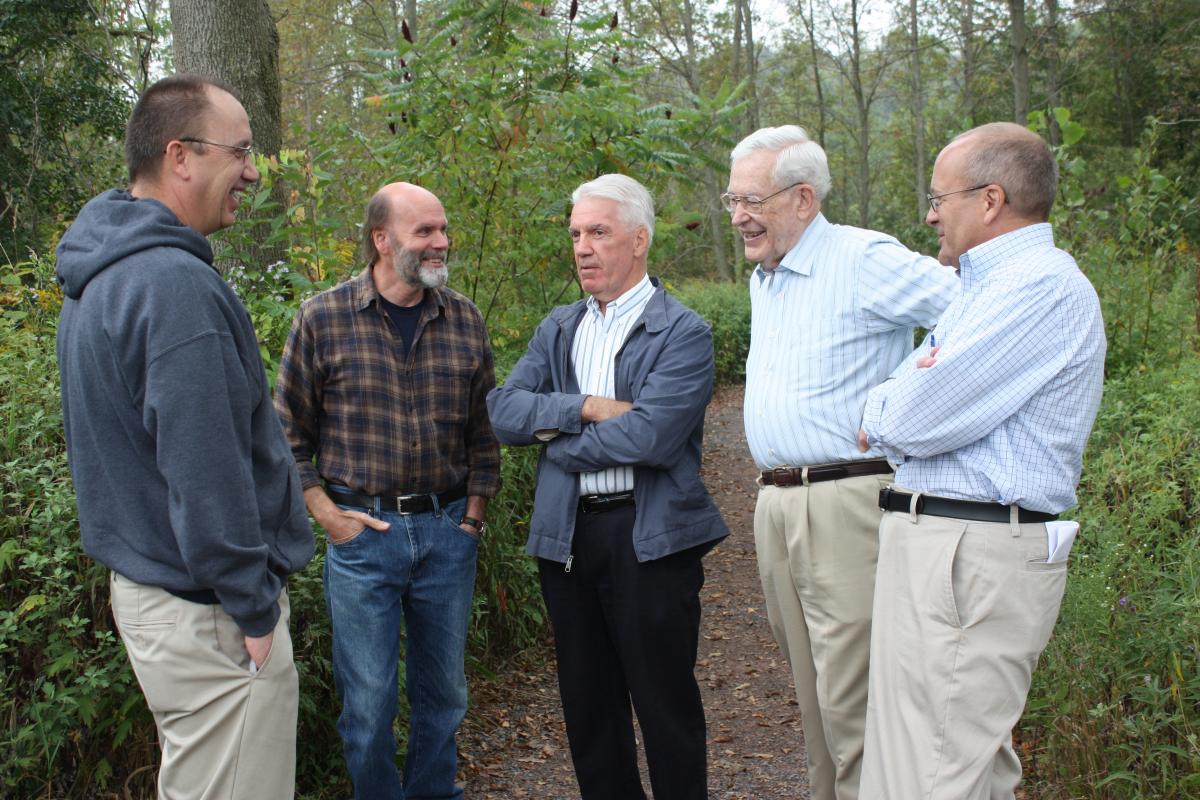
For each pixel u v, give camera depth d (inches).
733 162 111.3
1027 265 84.7
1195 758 99.4
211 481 75.4
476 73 194.4
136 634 79.7
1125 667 111.8
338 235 193.8
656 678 108.8
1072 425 84.5
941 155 89.7
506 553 172.4
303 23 914.7
